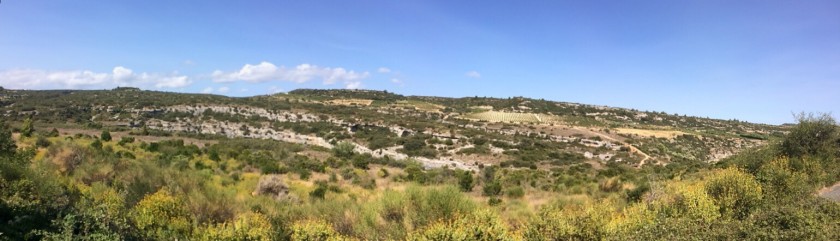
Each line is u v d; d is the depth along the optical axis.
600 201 17.22
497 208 16.56
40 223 8.26
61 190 11.62
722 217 10.05
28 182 10.73
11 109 76.94
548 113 123.69
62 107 82.69
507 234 8.96
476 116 117.00
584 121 110.38
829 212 8.02
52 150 20.66
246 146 59.94
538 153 68.56
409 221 11.44
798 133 20.33
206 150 43.88
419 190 12.45
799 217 7.39
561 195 23.88
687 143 79.94
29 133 38.91
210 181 20.58
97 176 16.94
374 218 11.98
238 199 16.11
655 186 14.80
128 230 9.27
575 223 8.74
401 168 52.12
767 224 7.43
